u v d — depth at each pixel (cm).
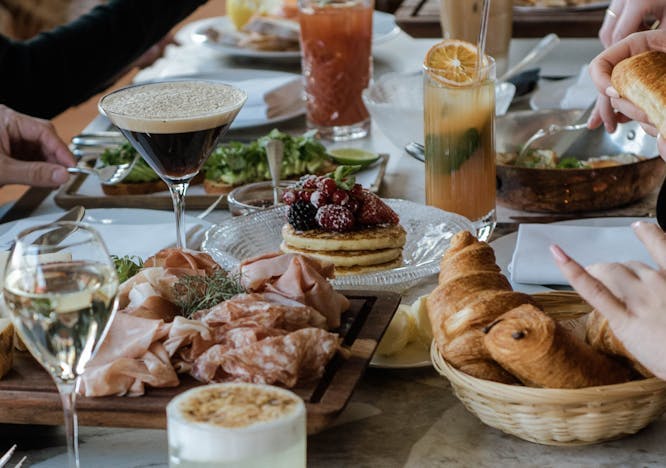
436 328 108
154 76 276
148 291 118
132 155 198
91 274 89
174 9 268
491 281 111
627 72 132
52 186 187
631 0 176
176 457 81
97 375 102
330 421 99
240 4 296
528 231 153
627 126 191
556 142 191
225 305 112
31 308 87
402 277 138
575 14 282
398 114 197
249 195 174
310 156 195
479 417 106
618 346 102
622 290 98
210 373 105
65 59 249
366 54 225
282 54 280
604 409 99
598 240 151
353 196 152
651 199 179
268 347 104
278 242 158
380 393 116
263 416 81
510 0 237
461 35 236
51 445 108
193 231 166
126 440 108
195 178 197
